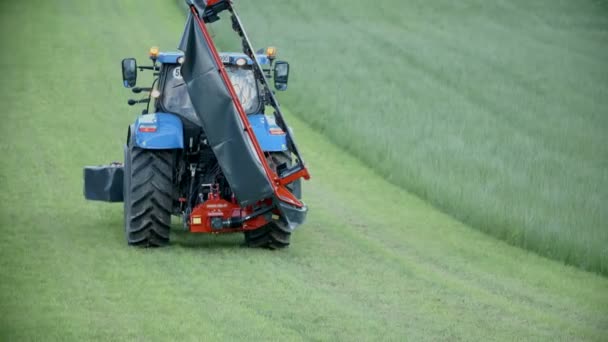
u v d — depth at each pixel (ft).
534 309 85.46
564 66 287.48
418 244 113.80
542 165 159.94
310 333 74.13
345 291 88.38
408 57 290.76
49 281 87.56
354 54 288.51
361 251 106.73
